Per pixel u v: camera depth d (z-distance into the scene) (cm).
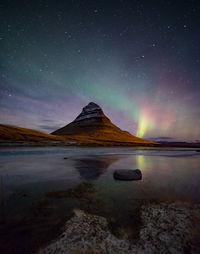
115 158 1633
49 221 322
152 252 239
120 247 248
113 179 725
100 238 269
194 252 237
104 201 447
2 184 618
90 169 969
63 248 241
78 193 516
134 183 658
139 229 300
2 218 332
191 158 1798
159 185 632
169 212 373
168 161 1472
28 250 235
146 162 1366
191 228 302
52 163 1188
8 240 255
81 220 328
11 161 1260
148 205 418
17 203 422
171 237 274
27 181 667
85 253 232
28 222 316
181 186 620
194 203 437
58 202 433
